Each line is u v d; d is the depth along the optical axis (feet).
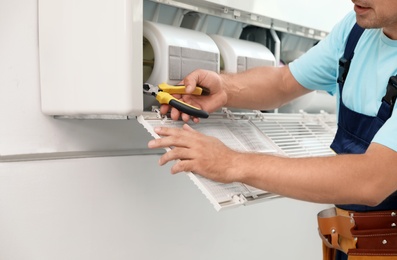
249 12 5.47
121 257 5.16
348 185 3.36
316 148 5.39
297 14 6.20
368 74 4.01
